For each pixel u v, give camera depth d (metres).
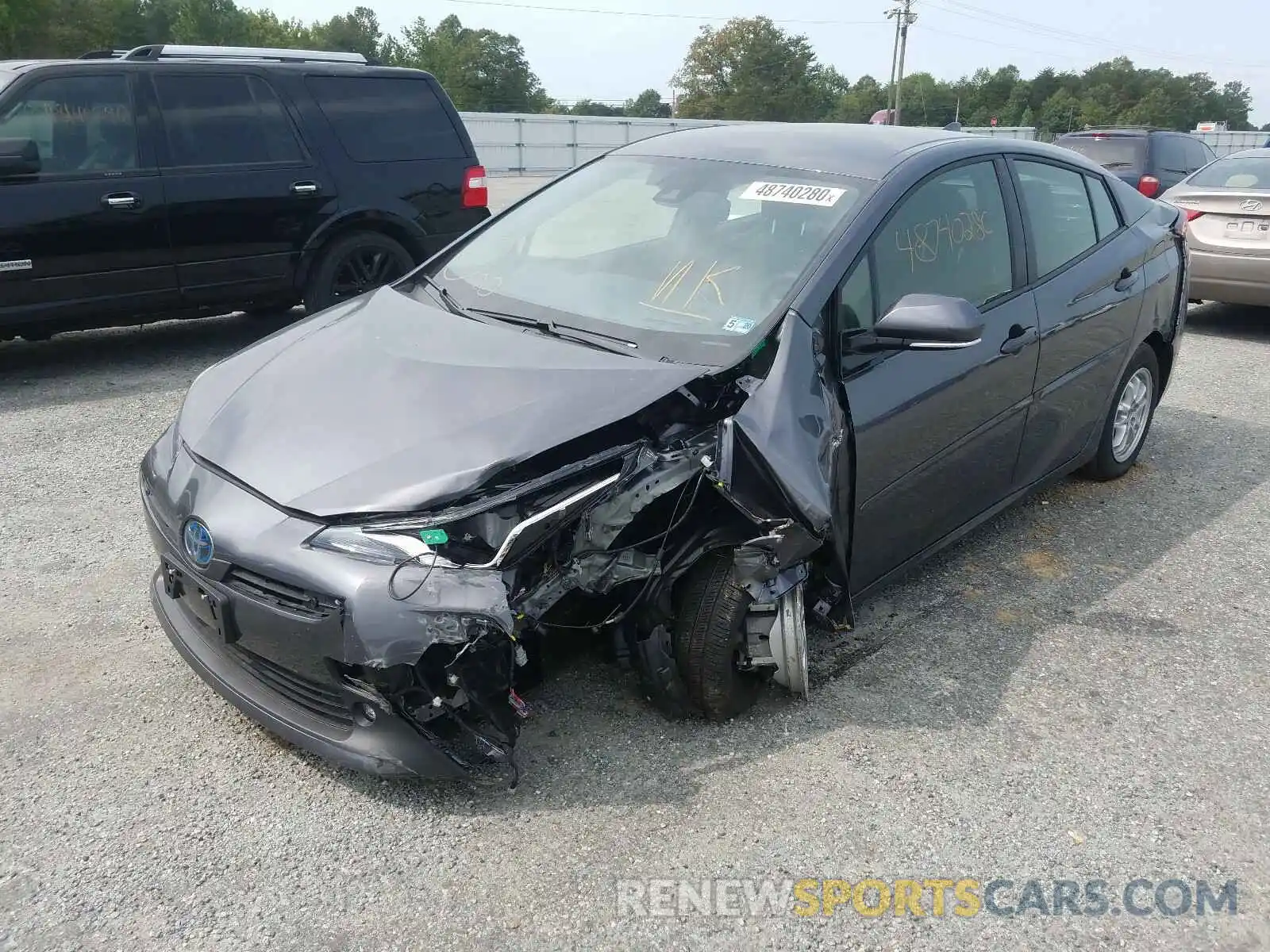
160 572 3.16
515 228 3.90
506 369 2.85
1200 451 5.71
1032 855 2.61
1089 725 3.16
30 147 5.93
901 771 2.90
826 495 2.76
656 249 3.46
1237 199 8.20
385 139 7.41
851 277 3.19
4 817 2.64
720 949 2.30
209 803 2.71
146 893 2.41
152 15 77.06
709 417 2.84
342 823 2.65
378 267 7.54
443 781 2.78
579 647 3.09
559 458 2.59
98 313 6.38
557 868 2.51
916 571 4.19
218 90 6.70
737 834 2.64
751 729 3.07
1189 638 3.70
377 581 2.37
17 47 53.00
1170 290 4.98
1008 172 4.02
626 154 4.11
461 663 2.47
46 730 2.99
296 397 2.86
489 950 2.28
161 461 2.95
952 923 2.39
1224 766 2.98
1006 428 3.90
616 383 2.75
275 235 6.94
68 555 4.08
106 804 2.70
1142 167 13.75
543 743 2.97
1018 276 3.93
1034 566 4.25
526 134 35.06
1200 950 2.34
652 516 2.86
